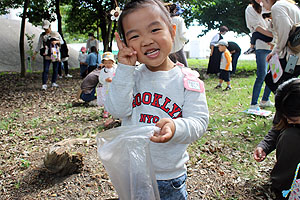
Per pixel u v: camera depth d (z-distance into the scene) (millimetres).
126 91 1350
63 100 6898
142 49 1302
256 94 4672
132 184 1271
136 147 1262
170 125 1223
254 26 4488
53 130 4512
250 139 3689
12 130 4641
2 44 15742
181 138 1257
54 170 2982
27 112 5879
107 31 14000
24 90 8297
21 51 10930
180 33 4113
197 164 3154
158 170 1412
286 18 3256
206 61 18266
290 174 2283
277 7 3326
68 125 4801
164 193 1441
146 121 1396
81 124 4828
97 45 10781
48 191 2746
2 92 8023
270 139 2578
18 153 3662
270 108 4961
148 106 1398
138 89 1445
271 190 2580
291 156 2258
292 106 2016
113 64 5156
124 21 1316
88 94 6160
